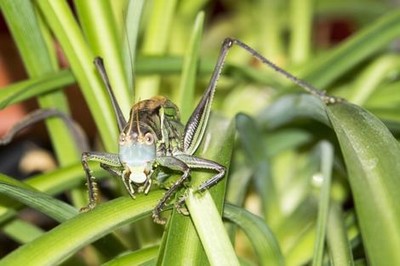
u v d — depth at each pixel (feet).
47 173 0.82
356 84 1.00
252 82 1.03
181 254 0.73
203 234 0.73
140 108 0.78
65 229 0.72
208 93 0.81
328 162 0.88
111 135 0.84
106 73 0.82
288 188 0.97
